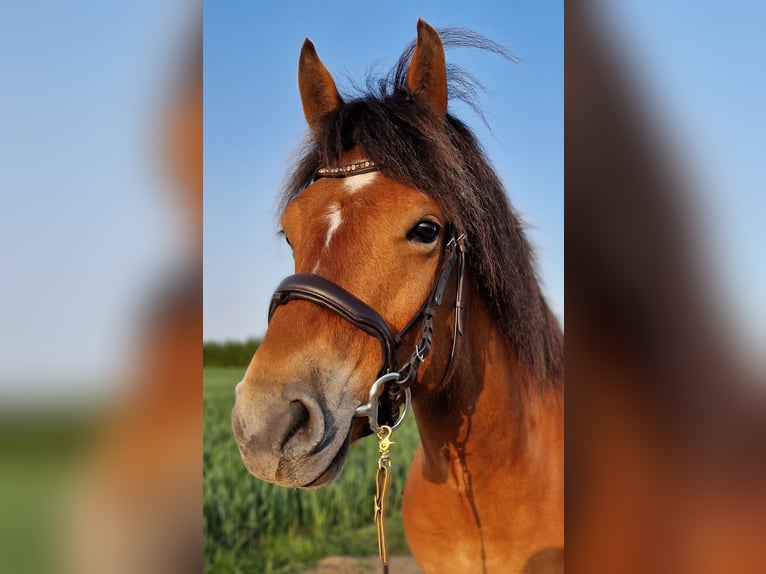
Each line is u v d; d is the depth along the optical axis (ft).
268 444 4.50
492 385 6.48
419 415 6.64
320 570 15.39
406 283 5.25
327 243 5.14
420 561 7.57
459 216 5.56
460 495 6.64
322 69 6.55
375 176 5.45
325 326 4.87
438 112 5.99
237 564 15.90
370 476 19.79
